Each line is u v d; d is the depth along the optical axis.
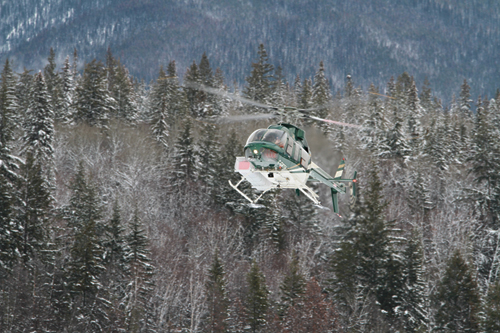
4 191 37.00
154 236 54.16
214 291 38.00
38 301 37.75
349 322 37.44
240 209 55.47
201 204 58.47
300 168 19.64
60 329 36.75
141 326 40.09
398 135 66.31
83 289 36.31
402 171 65.69
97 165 63.50
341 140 63.53
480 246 57.31
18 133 61.06
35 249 39.16
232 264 51.97
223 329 36.47
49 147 53.38
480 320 35.84
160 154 66.38
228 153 58.22
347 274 40.28
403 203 63.41
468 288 38.12
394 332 38.09
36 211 39.28
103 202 56.31
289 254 53.97
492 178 60.72
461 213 62.53
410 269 40.56
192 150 59.62
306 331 33.69
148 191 60.72
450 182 68.25
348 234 44.88
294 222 56.66
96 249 38.16
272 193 55.22
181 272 49.44
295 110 19.67
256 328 35.62
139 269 41.69
